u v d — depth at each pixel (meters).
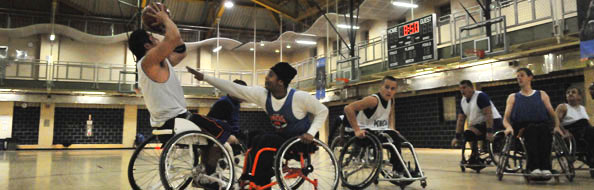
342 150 4.11
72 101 22.06
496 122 6.03
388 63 14.13
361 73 16.61
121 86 22.50
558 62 11.03
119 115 23.52
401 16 19.36
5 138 20.81
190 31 27.42
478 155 6.20
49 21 24.38
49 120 21.92
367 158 4.23
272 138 3.22
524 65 11.90
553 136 4.74
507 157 4.91
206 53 26.38
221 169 3.37
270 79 3.22
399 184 4.46
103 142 22.97
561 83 12.12
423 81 15.32
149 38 3.29
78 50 24.53
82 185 4.76
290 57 28.47
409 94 16.91
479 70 13.23
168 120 3.10
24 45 23.31
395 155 4.42
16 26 23.94
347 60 16.56
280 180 3.00
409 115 17.45
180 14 26.59
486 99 5.72
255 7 24.47
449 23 13.08
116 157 12.45
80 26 25.11
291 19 25.05
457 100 15.29
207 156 3.28
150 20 3.13
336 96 19.88
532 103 4.73
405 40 13.46
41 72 21.97
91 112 23.00
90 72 23.38
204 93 24.05
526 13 11.66
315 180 3.34
